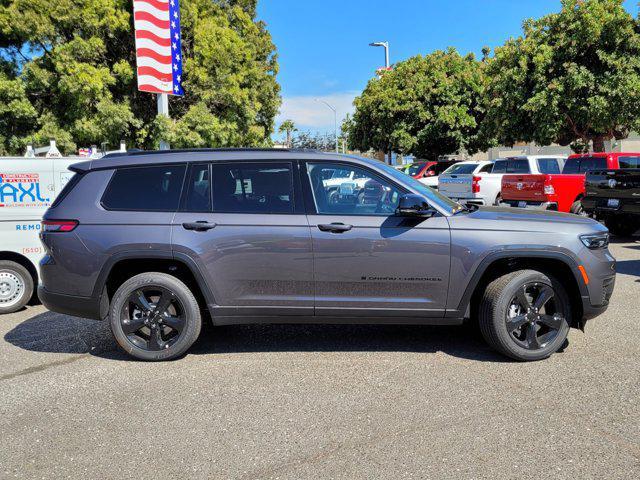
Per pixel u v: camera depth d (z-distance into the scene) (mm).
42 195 6543
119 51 19281
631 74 16719
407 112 26047
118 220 4539
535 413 3520
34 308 6750
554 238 4379
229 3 24875
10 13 17094
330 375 4273
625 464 2895
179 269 4730
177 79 17328
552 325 4484
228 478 2842
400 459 2988
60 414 3662
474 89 24688
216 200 4574
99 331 5648
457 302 4453
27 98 18438
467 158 31562
